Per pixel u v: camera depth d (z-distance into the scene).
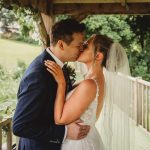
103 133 2.82
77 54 2.36
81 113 2.30
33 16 6.18
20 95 2.17
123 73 2.79
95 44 2.56
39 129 2.17
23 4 5.64
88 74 2.49
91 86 2.32
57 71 2.26
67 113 2.26
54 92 2.25
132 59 13.79
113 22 13.70
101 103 2.53
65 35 2.25
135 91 8.07
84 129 2.30
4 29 24.14
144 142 6.71
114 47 2.67
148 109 7.46
